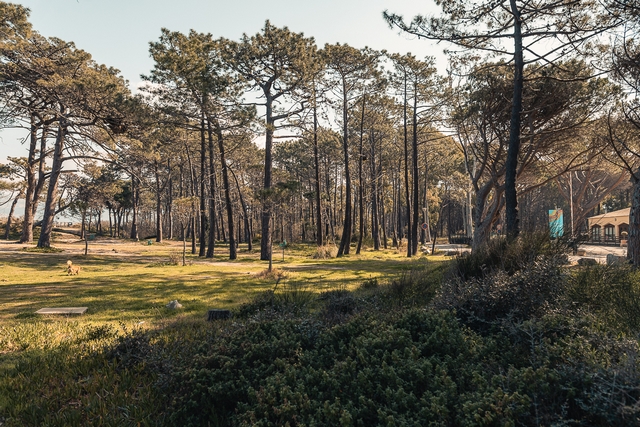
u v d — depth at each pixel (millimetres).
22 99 16188
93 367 5094
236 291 12266
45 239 32031
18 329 7129
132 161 23188
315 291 11055
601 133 14547
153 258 30141
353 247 43469
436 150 44812
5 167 42062
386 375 3359
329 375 3631
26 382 4621
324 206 49812
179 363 4438
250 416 3184
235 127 26844
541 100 14523
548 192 50188
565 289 5566
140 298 11055
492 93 15156
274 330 4930
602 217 44688
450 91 26750
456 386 3168
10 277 17859
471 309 5027
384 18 12062
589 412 2689
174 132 29875
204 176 32688
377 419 3035
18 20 21859
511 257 7754
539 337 3725
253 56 26922
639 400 2520
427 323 4355
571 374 2957
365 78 30391
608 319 5105
